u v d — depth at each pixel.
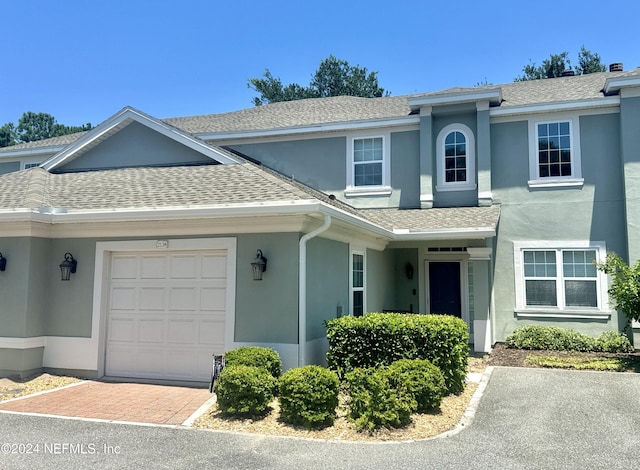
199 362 9.34
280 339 8.79
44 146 19.67
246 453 5.60
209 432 6.35
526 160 15.09
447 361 8.44
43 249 10.00
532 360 11.52
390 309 15.68
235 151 17.41
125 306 9.85
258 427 6.54
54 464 5.27
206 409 7.38
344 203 16.00
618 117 14.38
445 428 6.57
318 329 9.73
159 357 9.56
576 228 14.51
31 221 9.49
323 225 8.78
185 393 8.44
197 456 5.50
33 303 9.72
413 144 16.11
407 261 16.30
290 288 8.84
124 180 11.52
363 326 8.76
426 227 13.16
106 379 9.52
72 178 12.27
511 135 15.30
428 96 15.33
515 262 14.94
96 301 9.79
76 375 9.70
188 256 9.62
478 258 13.14
